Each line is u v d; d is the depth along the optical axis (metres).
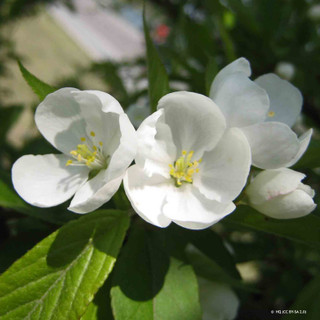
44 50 1.06
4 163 0.32
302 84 0.31
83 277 0.17
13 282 0.17
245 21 0.30
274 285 0.29
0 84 0.60
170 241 0.20
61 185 0.19
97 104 0.18
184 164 0.19
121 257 0.19
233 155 0.18
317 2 0.33
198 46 0.29
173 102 0.18
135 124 0.24
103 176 0.19
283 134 0.17
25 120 0.64
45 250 0.17
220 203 0.18
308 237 0.18
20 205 0.20
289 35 0.33
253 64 0.31
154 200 0.19
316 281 0.18
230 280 0.22
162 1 0.39
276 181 0.18
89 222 0.18
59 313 0.17
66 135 0.19
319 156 0.19
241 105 0.18
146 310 0.18
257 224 0.18
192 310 0.18
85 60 1.11
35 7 0.40
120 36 1.41
